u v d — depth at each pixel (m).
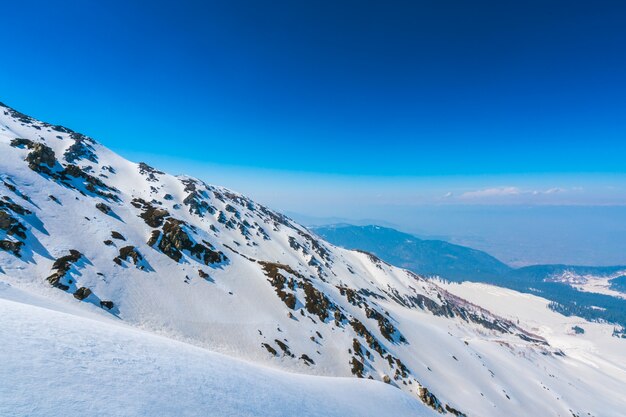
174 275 62.31
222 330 54.81
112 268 53.28
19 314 17.75
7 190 55.06
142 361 18.27
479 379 94.56
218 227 173.62
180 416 14.00
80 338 17.83
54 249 49.03
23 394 11.13
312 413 22.89
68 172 78.56
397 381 68.62
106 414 11.95
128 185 167.00
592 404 124.50
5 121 152.62
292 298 76.44
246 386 21.73
